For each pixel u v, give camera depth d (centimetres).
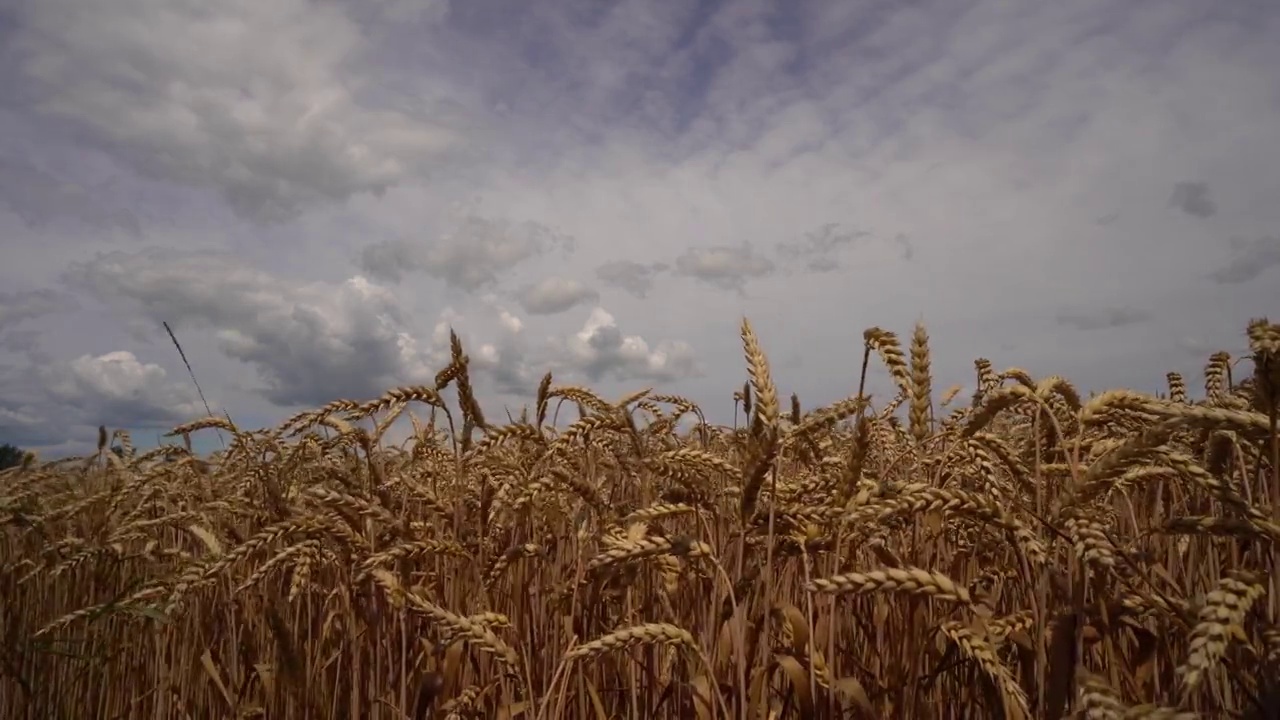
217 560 77
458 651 67
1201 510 65
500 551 82
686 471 71
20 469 166
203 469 132
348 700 88
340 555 80
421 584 77
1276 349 36
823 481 67
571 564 80
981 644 48
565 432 79
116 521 124
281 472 99
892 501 46
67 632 106
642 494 79
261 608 100
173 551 108
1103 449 62
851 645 70
